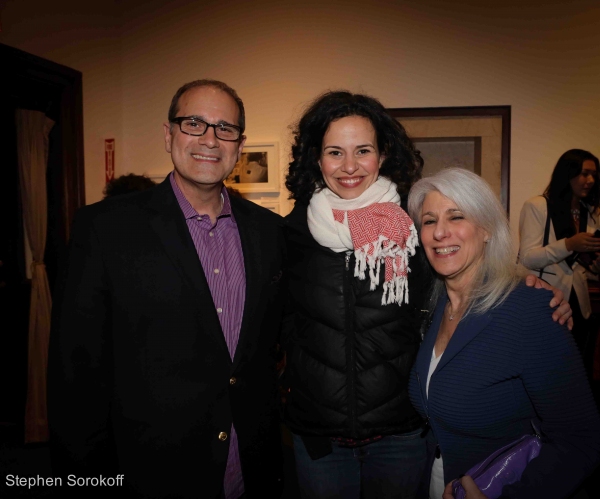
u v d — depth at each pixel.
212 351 1.28
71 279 1.23
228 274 1.37
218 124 1.32
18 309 3.13
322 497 1.46
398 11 3.28
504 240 1.25
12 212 3.17
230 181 3.42
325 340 1.40
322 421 1.38
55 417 1.21
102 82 3.36
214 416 1.28
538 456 1.06
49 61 2.83
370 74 3.30
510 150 3.22
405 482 1.44
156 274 1.26
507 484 1.05
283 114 3.37
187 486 1.25
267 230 1.50
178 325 1.26
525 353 1.09
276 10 3.38
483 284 1.23
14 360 3.10
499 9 3.21
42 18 2.81
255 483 1.37
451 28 3.24
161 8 3.50
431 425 1.25
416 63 3.27
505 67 3.21
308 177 1.59
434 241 1.25
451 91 3.25
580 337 2.71
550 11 3.17
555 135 3.18
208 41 3.45
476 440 1.19
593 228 2.73
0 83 2.63
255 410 1.38
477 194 1.22
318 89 3.35
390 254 1.37
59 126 3.06
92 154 3.26
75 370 1.21
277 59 3.38
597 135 3.14
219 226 1.41
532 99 3.20
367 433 1.36
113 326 1.26
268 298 1.41
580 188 2.63
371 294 1.40
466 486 1.05
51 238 3.15
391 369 1.39
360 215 1.41
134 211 1.30
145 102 3.53
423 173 3.30
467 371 1.16
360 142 1.44
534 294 1.15
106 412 1.27
